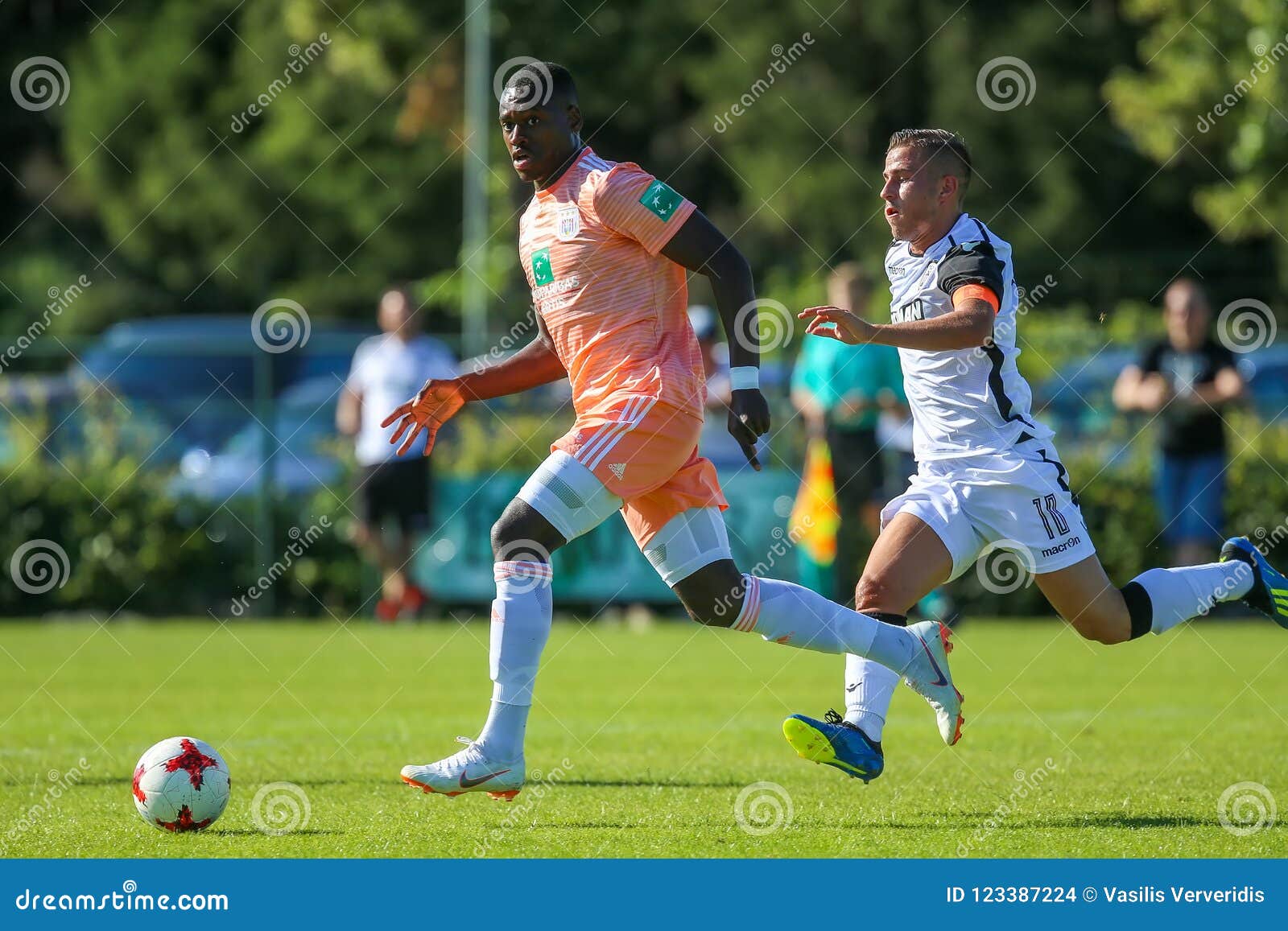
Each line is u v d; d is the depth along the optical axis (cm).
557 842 1656
